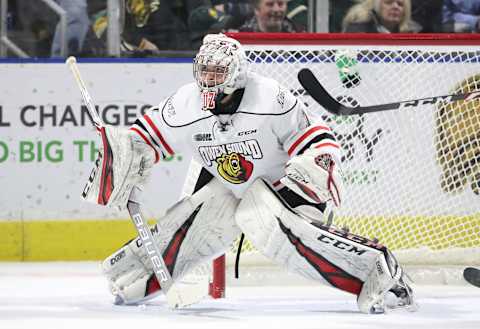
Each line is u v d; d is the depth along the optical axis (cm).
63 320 842
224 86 841
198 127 888
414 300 920
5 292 1095
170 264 938
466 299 1020
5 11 1573
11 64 1509
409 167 1217
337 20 1566
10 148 1513
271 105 860
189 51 1588
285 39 1121
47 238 1522
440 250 1192
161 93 1520
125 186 912
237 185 908
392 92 1188
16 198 1517
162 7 1575
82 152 1517
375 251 873
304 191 853
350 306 961
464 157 1227
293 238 876
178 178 1515
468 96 1112
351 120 1195
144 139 916
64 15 1571
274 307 952
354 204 1214
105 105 1516
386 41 1141
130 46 1580
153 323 819
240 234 968
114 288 955
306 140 867
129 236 1533
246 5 1580
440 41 1154
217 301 1010
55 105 1514
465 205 1230
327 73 1170
